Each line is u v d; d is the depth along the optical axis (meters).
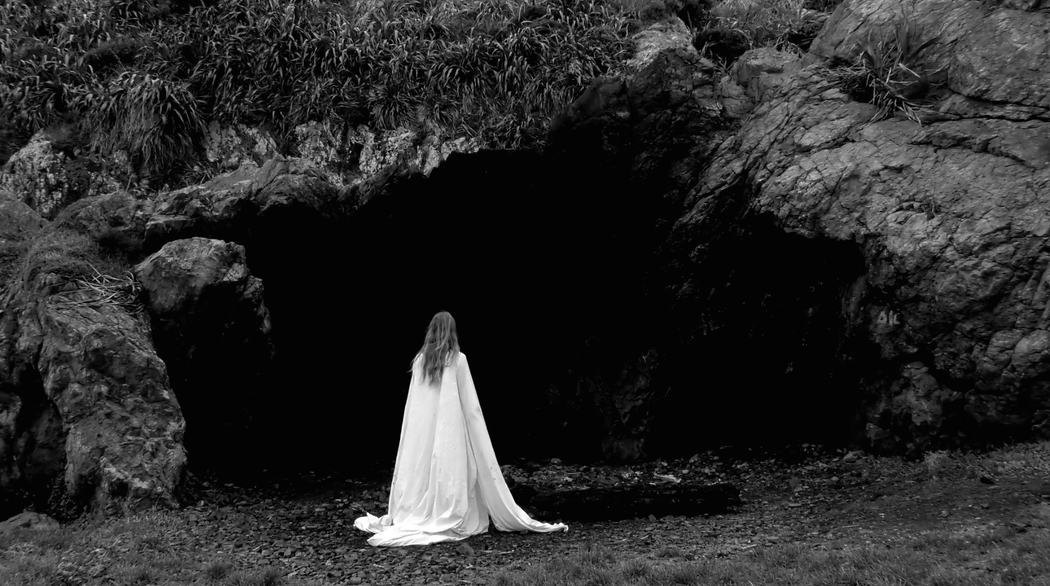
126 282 8.07
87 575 4.73
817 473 7.70
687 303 9.29
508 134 10.91
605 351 9.98
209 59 11.50
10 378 7.28
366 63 11.57
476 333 11.19
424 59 11.54
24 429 7.16
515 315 11.05
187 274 7.95
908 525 5.28
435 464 5.96
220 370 8.25
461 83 11.43
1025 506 5.22
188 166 11.04
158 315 7.96
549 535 5.90
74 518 6.66
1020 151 7.16
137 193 10.79
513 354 11.04
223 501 7.47
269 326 8.40
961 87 7.88
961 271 6.97
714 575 4.27
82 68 11.63
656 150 9.53
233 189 8.99
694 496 6.56
